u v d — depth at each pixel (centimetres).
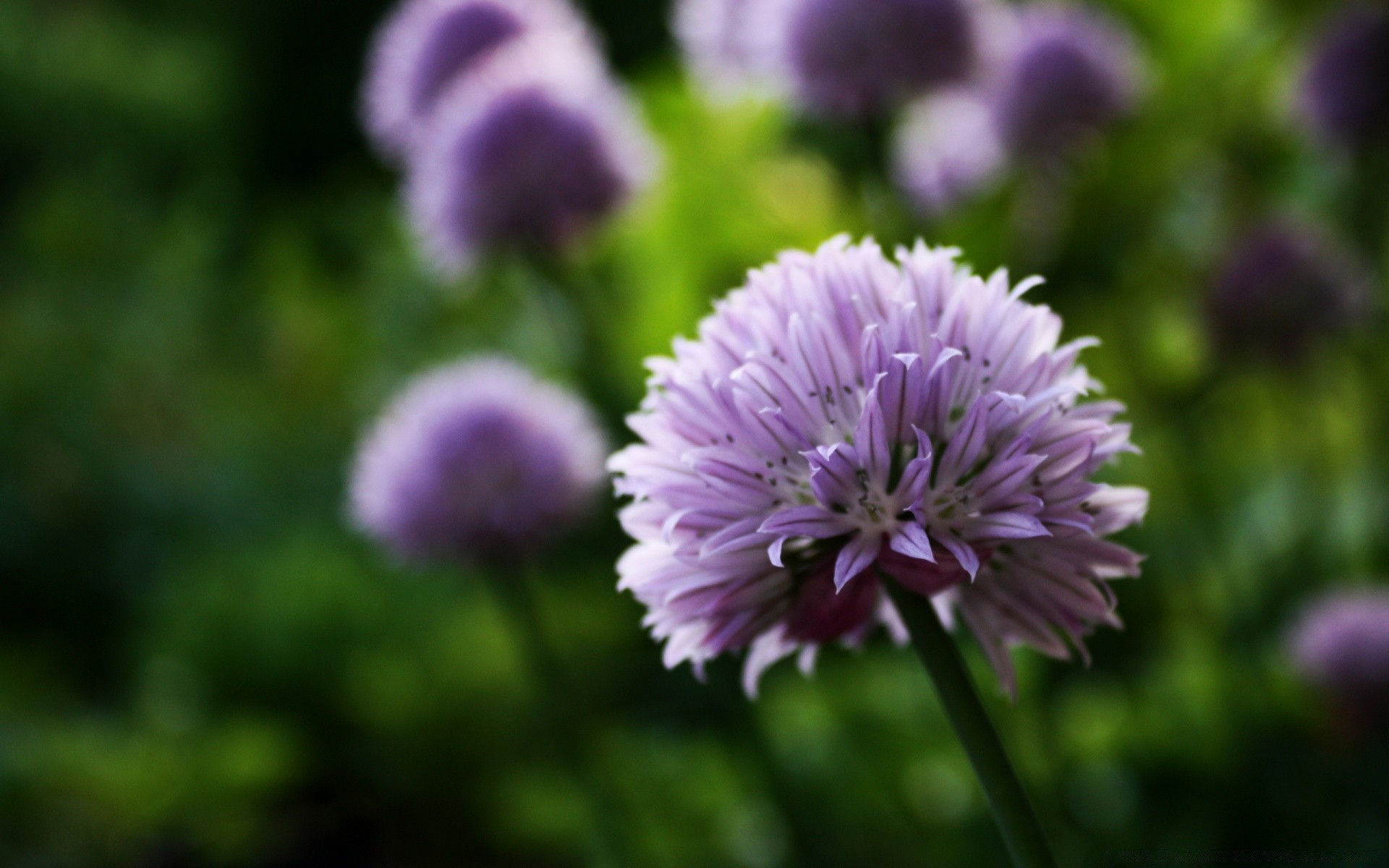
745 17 40
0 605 68
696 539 26
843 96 37
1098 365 41
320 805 50
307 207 108
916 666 39
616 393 39
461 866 48
